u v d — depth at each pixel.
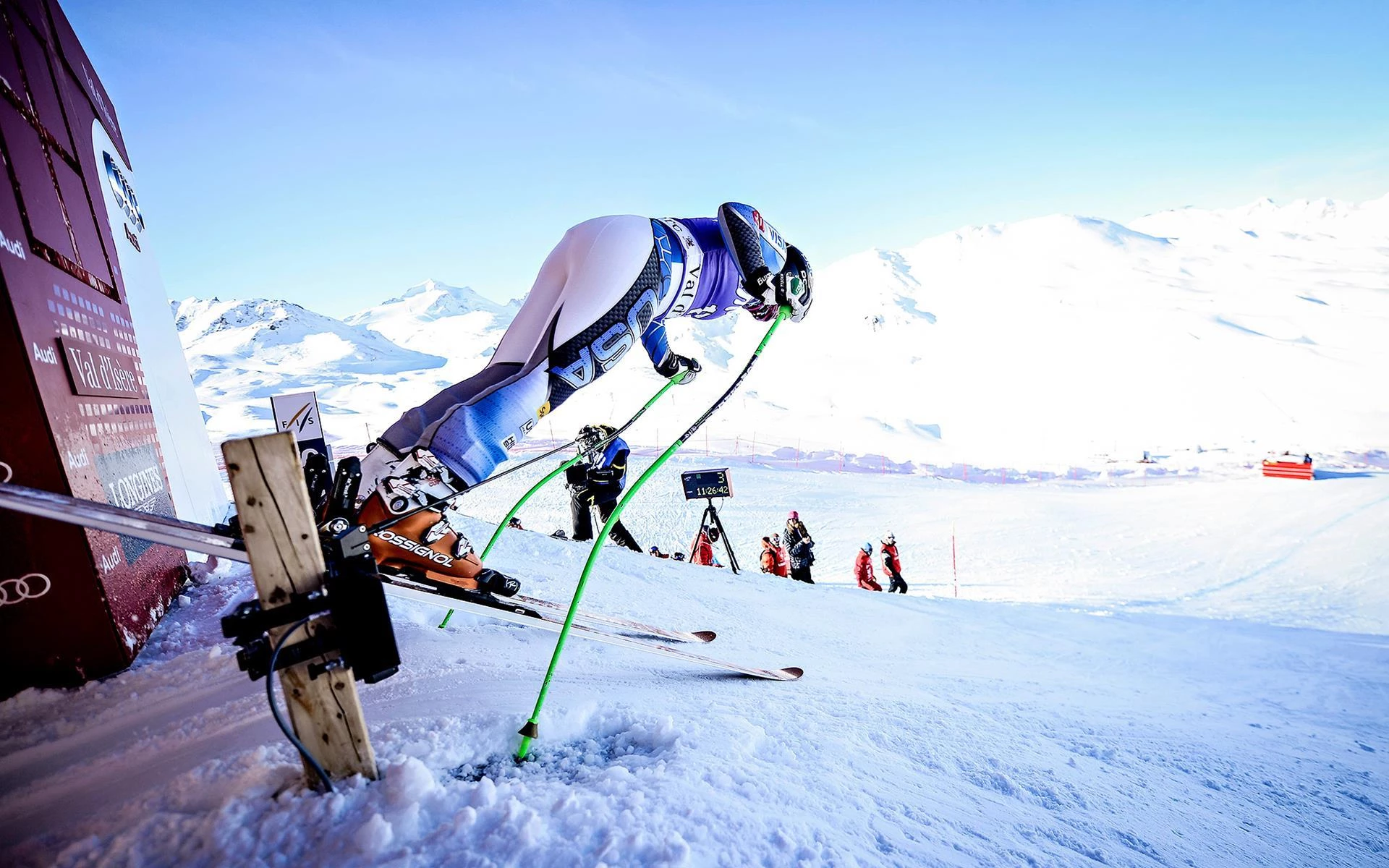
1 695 2.17
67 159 3.42
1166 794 2.13
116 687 2.26
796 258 2.45
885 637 4.55
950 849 1.47
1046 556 15.71
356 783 1.32
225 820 1.24
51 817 1.48
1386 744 3.31
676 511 19.23
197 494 5.45
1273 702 4.15
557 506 17.47
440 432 1.78
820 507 20.27
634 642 2.22
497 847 1.20
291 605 1.22
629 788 1.46
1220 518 18.80
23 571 2.20
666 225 2.34
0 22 2.83
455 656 2.36
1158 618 7.53
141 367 3.91
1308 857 1.90
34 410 2.19
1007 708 2.81
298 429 4.12
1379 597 11.75
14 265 2.26
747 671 2.58
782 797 1.53
